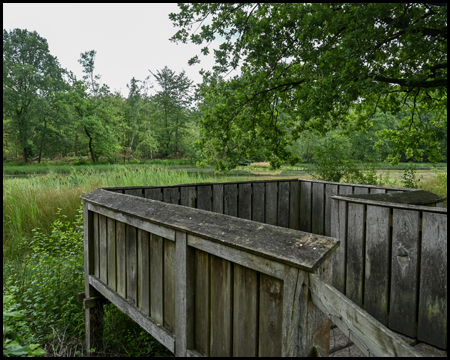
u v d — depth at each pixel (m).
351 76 6.54
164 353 2.99
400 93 9.34
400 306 2.04
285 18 8.05
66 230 5.70
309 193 4.41
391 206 2.08
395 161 10.22
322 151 8.77
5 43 40.38
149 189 3.45
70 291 3.84
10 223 6.30
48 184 8.67
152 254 2.20
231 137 9.46
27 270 4.41
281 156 9.40
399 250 2.04
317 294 1.11
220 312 1.63
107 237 2.87
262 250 1.32
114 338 3.24
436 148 9.57
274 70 8.78
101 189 3.16
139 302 2.37
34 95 40.12
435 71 7.27
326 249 1.17
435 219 1.83
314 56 7.54
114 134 48.22
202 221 1.76
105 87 56.25
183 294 1.82
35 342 3.02
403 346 0.83
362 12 6.32
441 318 1.82
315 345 1.16
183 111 55.41
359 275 2.33
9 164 40.88
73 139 49.81
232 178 14.05
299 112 8.91
